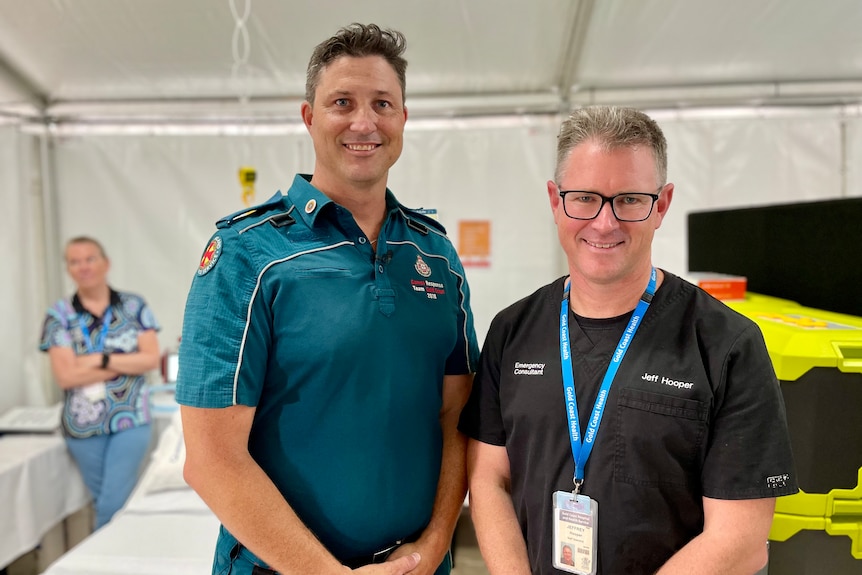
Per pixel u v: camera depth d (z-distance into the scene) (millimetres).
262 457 1060
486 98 3039
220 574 1105
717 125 3012
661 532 882
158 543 1760
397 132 1086
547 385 999
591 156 893
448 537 1165
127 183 3100
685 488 884
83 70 2787
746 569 840
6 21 2381
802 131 2992
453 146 3078
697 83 2998
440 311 1172
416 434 1122
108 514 2506
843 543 1025
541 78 2914
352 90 1024
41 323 3066
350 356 1029
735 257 1786
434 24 2418
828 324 1104
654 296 982
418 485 1130
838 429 1004
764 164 3008
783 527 1037
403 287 1122
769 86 2982
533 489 986
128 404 2559
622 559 891
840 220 1263
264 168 3092
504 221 3082
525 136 3059
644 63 2773
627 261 915
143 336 2596
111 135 3092
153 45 2574
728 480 843
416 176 3094
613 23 2416
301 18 2369
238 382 966
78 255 2500
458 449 1217
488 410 1115
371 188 1102
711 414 878
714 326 912
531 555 994
